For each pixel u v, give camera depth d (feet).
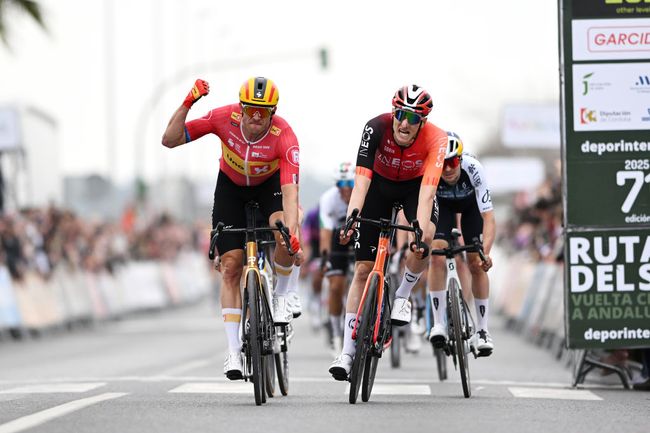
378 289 79.92
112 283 267.80
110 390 89.51
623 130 97.14
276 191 83.66
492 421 69.92
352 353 81.56
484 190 91.81
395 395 87.40
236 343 79.92
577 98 97.35
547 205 183.42
